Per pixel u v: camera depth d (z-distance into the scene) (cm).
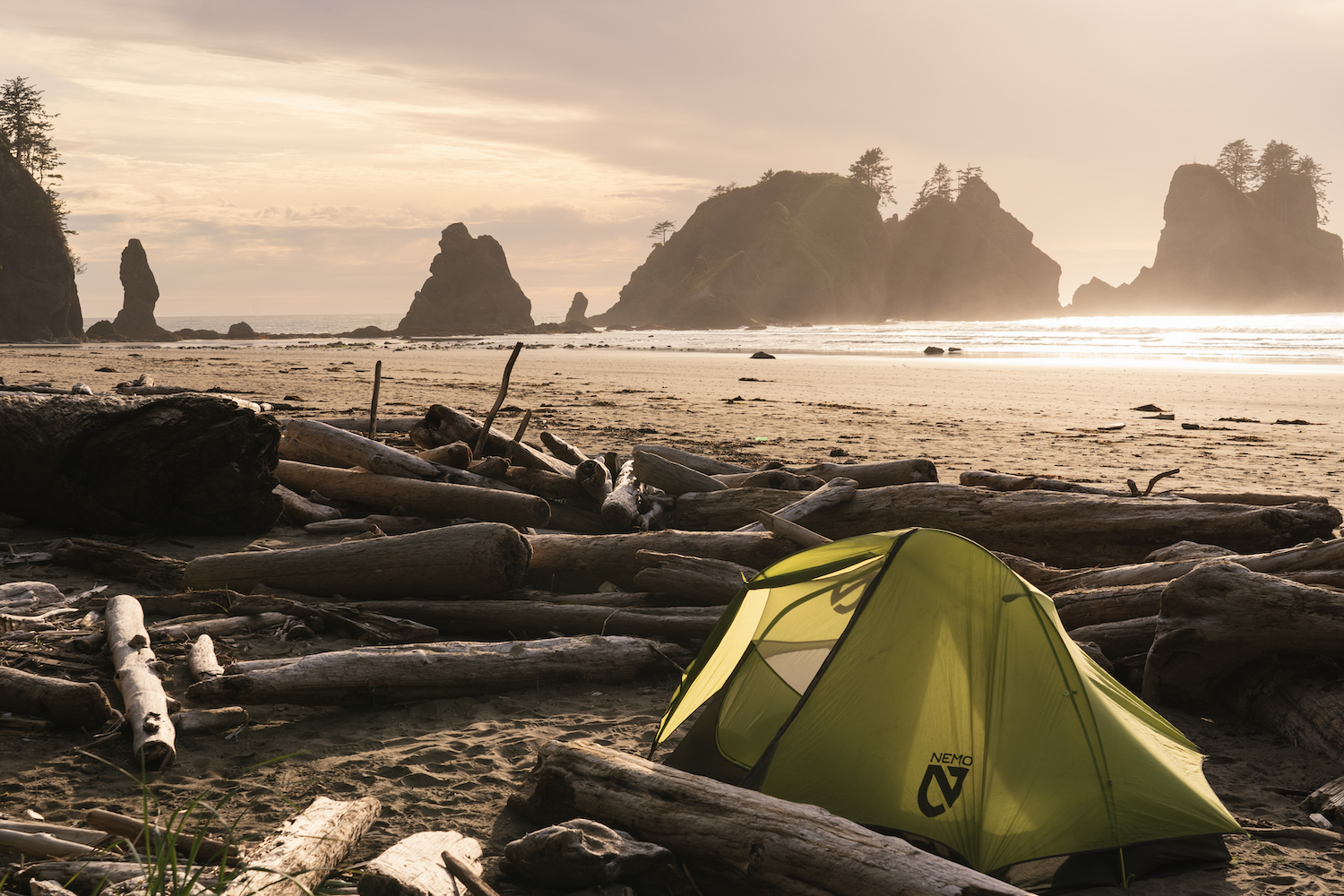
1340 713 426
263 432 803
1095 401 2359
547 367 3884
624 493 798
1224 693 479
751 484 844
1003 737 336
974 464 1279
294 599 600
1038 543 684
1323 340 6322
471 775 388
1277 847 347
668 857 293
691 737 402
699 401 2217
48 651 493
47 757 389
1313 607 430
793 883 272
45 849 287
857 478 852
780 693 388
